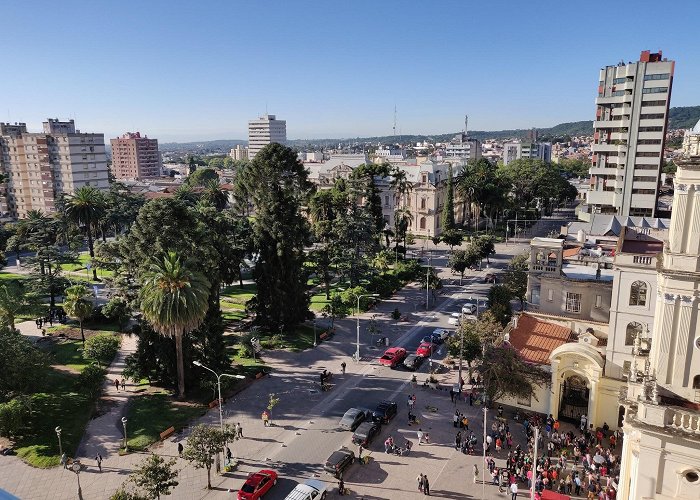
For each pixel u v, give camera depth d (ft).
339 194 338.54
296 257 209.97
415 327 221.05
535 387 144.97
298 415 147.95
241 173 290.35
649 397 78.13
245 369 175.73
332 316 219.61
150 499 99.09
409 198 430.20
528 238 416.67
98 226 353.10
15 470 121.19
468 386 166.50
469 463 125.59
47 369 164.25
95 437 135.54
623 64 379.35
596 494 111.75
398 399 158.20
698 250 78.02
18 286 259.39
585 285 165.17
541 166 516.32
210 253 169.17
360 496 112.68
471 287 281.95
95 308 229.66
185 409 150.00
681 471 75.51
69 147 507.30
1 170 531.09
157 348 159.12
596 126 393.50
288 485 116.26
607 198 396.78
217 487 115.75
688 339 79.82
